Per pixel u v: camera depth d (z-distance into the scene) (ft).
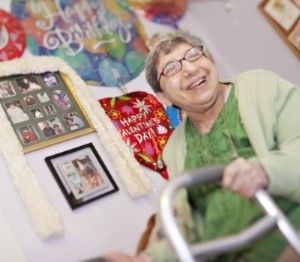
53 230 4.53
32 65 5.65
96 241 4.74
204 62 4.11
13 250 4.36
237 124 3.75
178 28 7.20
